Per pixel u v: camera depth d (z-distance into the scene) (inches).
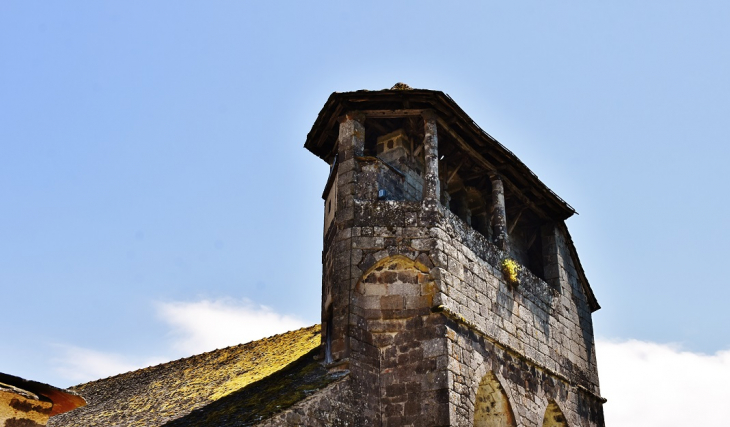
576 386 997.8
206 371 1078.4
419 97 885.8
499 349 880.3
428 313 820.6
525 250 1088.8
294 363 901.2
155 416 904.3
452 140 947.3
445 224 867.4
